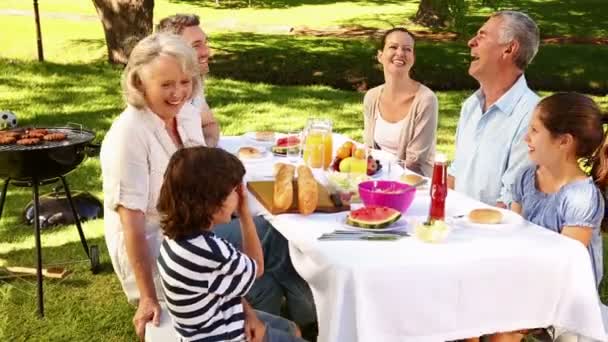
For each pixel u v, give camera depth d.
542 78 11.05
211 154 2.16
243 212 2.43
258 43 13.19
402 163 3.67
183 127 3.01
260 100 9.05
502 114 3.29
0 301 3.66
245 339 2.26
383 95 4.18
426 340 2.30
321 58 11.80
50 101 8.34
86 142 3.60
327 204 2.79
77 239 4.50
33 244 4.39
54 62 10.88
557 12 17.52
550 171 2.74
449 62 11.69
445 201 2.85
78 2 18.66
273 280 3.22
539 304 2.42
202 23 16.25
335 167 3.41
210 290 2.14
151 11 10.79
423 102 3.97
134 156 2.73
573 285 2.41
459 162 3.54
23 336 3.34
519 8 17.94
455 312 2.32
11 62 10.48
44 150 3.34
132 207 2.72
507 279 2.36
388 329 2.25
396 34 4.03
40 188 5.36
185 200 2.11
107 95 8.77
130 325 3.50
